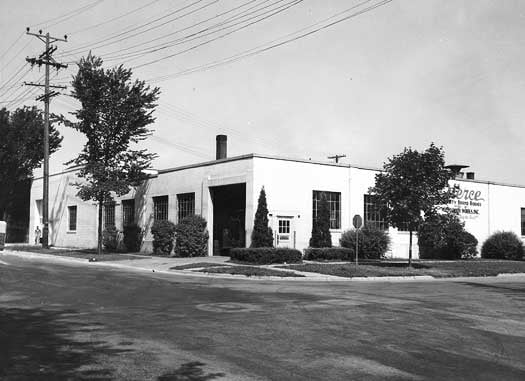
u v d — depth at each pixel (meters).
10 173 52.00
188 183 33.19
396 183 25.12
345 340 8.65
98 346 7.97
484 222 38.69
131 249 37.09
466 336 9.21
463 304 13.49
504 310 12.49
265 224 27.28
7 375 6.45
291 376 6.52
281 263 26.00
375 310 12.00
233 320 10.30
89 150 32.44
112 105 31.27
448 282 20.83
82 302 12.49
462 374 6.77
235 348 7.94
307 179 30.16
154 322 9.97
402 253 34.12
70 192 47.16
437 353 7.89
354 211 31.95
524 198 41.22
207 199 31.61
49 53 37.72
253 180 28.34
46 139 38.94
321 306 12.47
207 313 11.10
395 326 10.02
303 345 8.23
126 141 32.53
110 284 16.48
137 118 32.12
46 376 6.41
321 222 29.50
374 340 8.70
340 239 31.20
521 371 6.95
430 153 24.86
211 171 31.38
